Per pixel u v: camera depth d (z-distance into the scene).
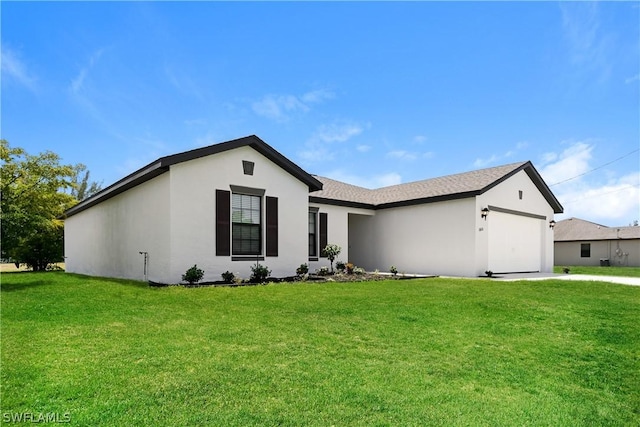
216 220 10.71
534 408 3.35
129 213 12.04
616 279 14.32
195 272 9.73
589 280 13.02
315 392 3.35
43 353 3.99
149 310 6.30
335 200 16.23
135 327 5.18
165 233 10.05
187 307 6.65
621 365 4.70
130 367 3.69
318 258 15.54
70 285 9.30
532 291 9.77
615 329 6.27
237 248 11.30
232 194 11.27
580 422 3.17
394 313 6.72
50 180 14.66
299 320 5.97
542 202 19.25
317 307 7.00
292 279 11.92
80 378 3.38
